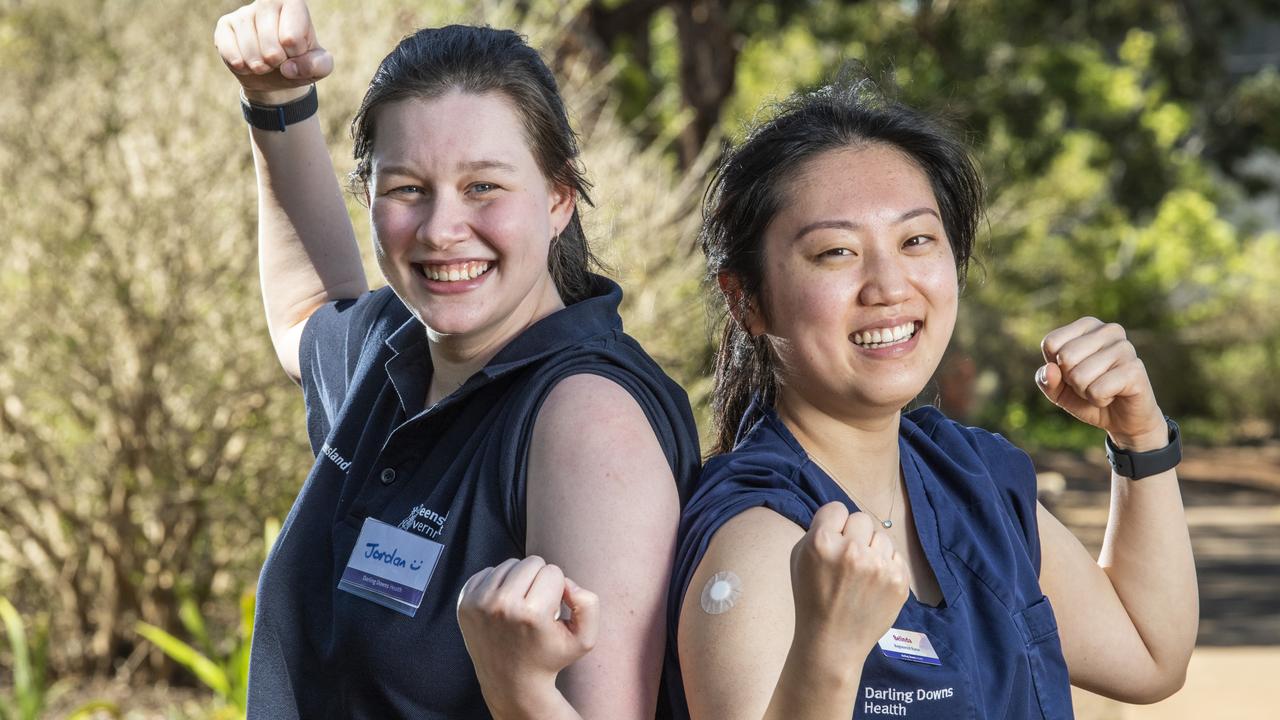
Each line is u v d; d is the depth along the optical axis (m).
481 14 6.50
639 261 6.08
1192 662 8.46
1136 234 30.83
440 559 1.88
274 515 5.73
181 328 5.69
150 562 5.77
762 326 2.04
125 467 5.73
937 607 1.94
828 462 2.03
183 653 4.83
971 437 2.22
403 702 1.88
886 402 1.95
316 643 2.01
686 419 1.98
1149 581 2.22
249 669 2.06
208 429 5.75
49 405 5.72
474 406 1.96
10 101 5.85
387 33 6.04
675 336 6.14
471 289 1.94
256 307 5.70
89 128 5.71
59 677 5.87
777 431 2.03
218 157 5.72
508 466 1.86
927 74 15.95
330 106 5.82
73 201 5.66
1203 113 20.91
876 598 1.47
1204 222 32.03
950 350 2.54
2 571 5.89
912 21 16.16
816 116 2.01
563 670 1.77
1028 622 2.02
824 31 15.90
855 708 1.82
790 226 1.96
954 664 1.86
